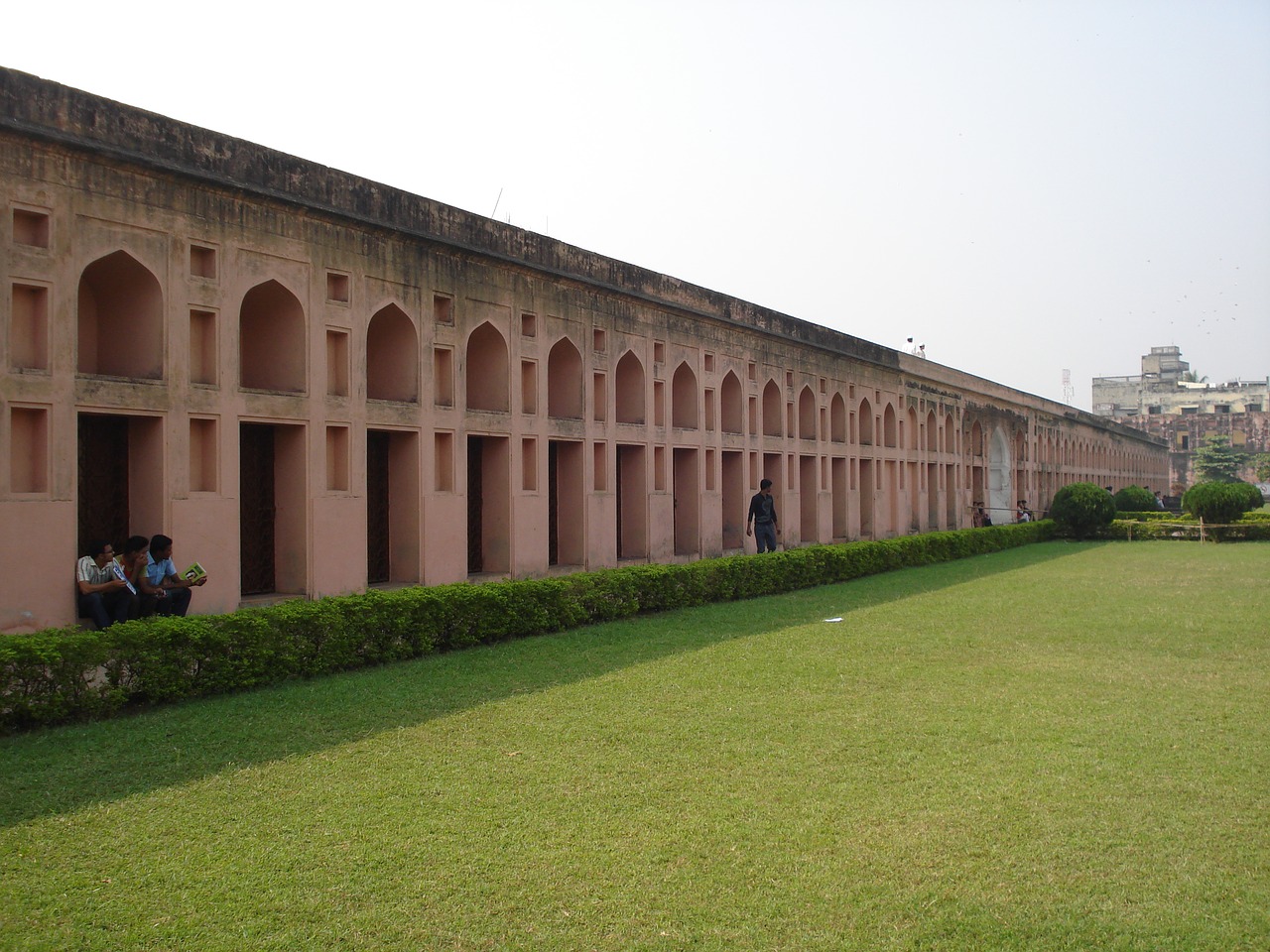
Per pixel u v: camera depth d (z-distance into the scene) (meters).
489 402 11.98
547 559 12.55
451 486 11.06
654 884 4.00
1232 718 6.54
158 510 8.26
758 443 17.62
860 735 6.09
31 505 7.32
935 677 7.79
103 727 6.12
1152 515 34.66
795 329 18.97
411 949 3.50
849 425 21.33
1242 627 10.50
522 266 12.02
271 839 4.40
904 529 24.08
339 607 7.96
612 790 5.06
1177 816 4.73
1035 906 3.82
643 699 6.98
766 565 14.06
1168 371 82.75
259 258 9.05
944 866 4.18
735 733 6.12
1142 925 3.68
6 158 7.23
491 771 5.36
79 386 7.64
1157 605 12.44
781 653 8.86
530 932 3.61
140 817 4.62
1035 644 9.40
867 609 12.12
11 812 4.66
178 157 8.34
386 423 10.27
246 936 3.56
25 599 7.27
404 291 10.52
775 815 4.73
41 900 3.79
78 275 7.68
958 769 5.44
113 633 6.53
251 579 9.64
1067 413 39.50
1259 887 3.99
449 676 7.72
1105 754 5.71
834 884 4.01
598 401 13.73
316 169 9.55
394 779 5.20
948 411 27.31
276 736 5.97
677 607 12.21
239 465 9.34
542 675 7.78
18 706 5.97
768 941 3.56
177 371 8.34
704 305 16.03
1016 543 25.84
